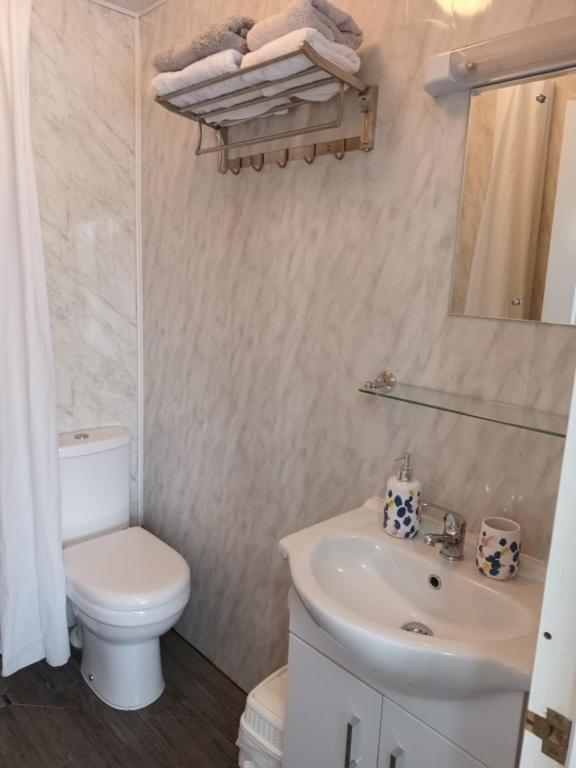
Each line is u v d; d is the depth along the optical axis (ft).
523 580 3.76
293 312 5.36
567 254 3.49
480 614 3.69
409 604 4.09
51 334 6.74
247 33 4.52
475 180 3.89
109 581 5.88
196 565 7.06
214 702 6.31
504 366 3.89
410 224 4.33
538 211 3.60
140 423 7.83
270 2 5.15
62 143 6.58
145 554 6.46
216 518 6.64
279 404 5.64
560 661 1.71
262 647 6.21
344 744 3.84
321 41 3.96
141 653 6.10
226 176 5.90
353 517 4.58
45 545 6.21
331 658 3.84
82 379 7.22
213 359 6.40
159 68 5.06
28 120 5.71
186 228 6.55
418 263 4.31
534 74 3.53
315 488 5.37
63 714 6.04
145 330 7.52
